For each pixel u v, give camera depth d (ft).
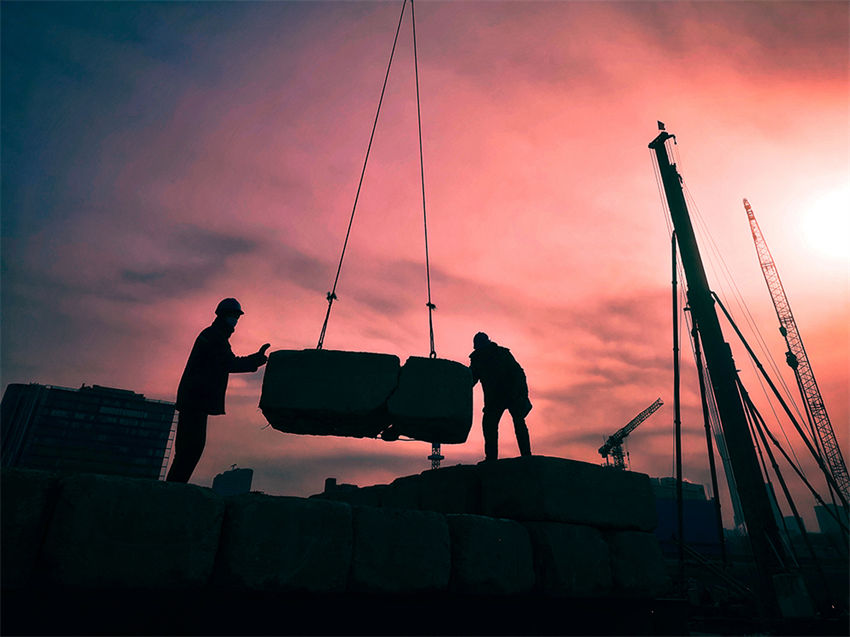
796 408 51.31
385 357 15.31
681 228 59.57
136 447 440.04
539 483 13.85
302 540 9.96
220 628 9.07
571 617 13.14
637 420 312.29
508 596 12.10
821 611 35.68
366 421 15.28
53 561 8.25
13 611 7.94
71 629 8.13
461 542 11.76
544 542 13.25
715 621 32.24
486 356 20.24
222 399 13.73
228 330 14.55
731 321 55.67
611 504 15.35
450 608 11.28
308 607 9.82
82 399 440.45
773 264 257.96
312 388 14.62
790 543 46.37
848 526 47.67
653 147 64.69
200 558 9.14
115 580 8.52
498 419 19.85
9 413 421.59
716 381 54.08
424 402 14.87
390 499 19.89
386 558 10.66
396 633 10.48
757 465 50.11
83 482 8.80
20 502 8.34
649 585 15.26
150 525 8.96
